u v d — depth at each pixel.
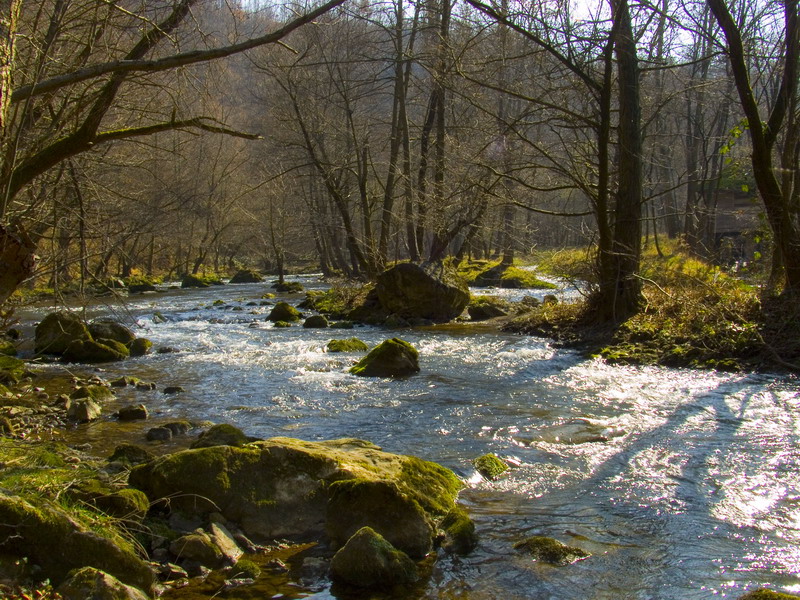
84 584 3.86
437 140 22.33
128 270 35.56
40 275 9.20
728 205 32.41
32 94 6.25
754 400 9.20
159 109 11.17
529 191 17.19
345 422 8.59
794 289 12.82
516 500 5.94
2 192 6.34
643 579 4.54
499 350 14.02
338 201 26.05
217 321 20.75
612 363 12.23
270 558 4.95
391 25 23.16
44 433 8.21
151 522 5.18
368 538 4.63
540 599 4.33
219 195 35.81
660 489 6.10
